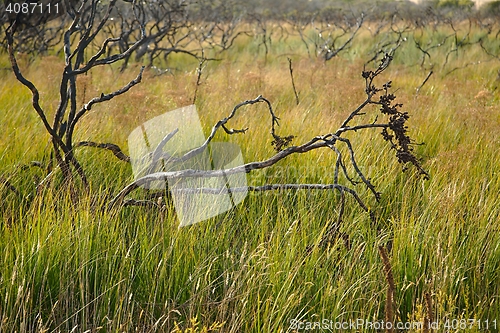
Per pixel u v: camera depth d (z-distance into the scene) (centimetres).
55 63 806
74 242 327
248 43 1530
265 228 362
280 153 371
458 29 1588
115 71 980
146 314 299
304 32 1698
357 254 346
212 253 335
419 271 338
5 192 395
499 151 519
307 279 321
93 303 307
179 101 582
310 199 415
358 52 1341
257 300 302
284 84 835
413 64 1205
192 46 1477
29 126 539
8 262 318
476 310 324
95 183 415
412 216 382
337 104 670
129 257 329
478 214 397
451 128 600
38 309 303
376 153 501
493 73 1085
